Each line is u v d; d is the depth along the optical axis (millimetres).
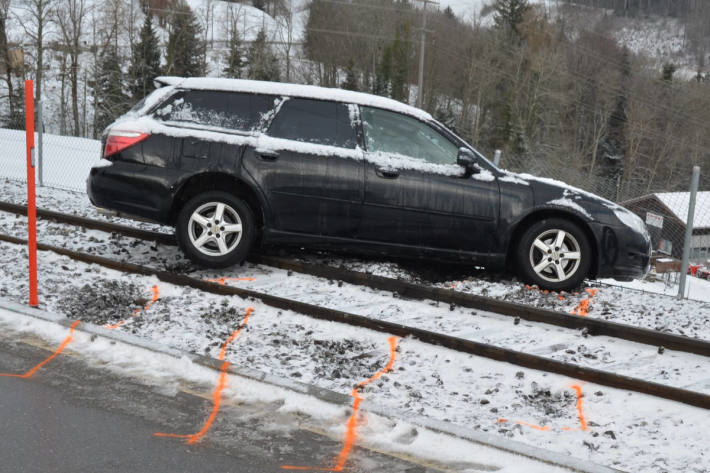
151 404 4645
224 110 7746
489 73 74188
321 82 84375
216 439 4266
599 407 5125
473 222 7738
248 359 5523
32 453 3967
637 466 4273
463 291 7750
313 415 4609
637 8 119312
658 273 19766
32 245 6055
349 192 7637
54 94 72250
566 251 7879
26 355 5262
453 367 5703
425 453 4203
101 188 7617
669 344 6465
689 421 4941
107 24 71938
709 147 65875
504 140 64250
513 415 4934
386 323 6254
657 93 73250
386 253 7863
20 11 69562
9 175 18172
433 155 7812
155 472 3857
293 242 7742
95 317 6215
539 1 101438
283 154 7602
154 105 7715
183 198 7730
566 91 74875
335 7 83812
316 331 6277
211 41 82938
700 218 19125
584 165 65000
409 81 76000
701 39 111812
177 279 7184
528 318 7023
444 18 84750
